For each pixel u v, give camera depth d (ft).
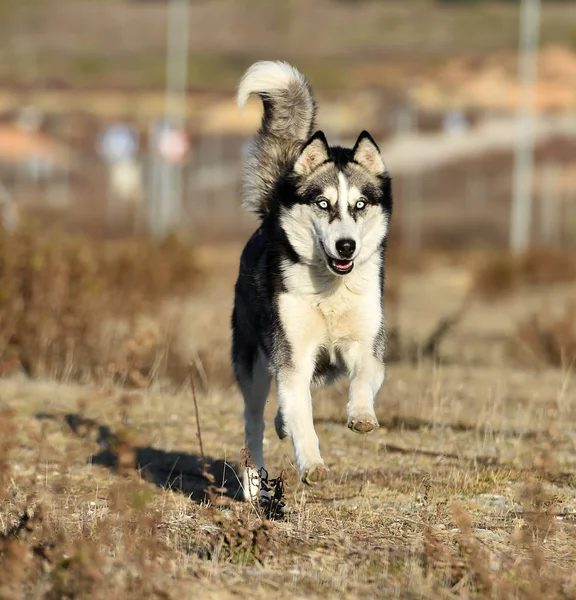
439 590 21.15
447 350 62.28
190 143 227.61
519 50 373.20
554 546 24.32
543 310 74.23
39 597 19.36
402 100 285.02
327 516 26.25
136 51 416.26
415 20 459.32
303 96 31.12
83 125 272.51
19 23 448.24
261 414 29.78
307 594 20.89
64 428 35.04
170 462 32.14
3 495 24.97
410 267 125.18
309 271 27.07
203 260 112.06
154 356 47.70
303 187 27.78
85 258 52.06
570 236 164.45
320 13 468.75
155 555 21.39
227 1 492.54
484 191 200.85
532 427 37.65
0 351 45.42
